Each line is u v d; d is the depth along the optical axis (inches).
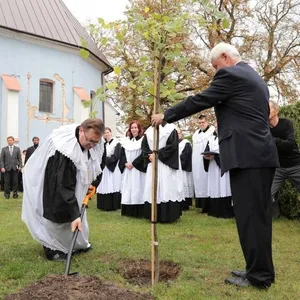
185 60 150.6
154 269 147.9
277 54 846.5
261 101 139.6
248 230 138.7
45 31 773.9
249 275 143.3
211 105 139.0
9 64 725.3
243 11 821.9
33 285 125.0
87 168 173.0
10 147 503.2
